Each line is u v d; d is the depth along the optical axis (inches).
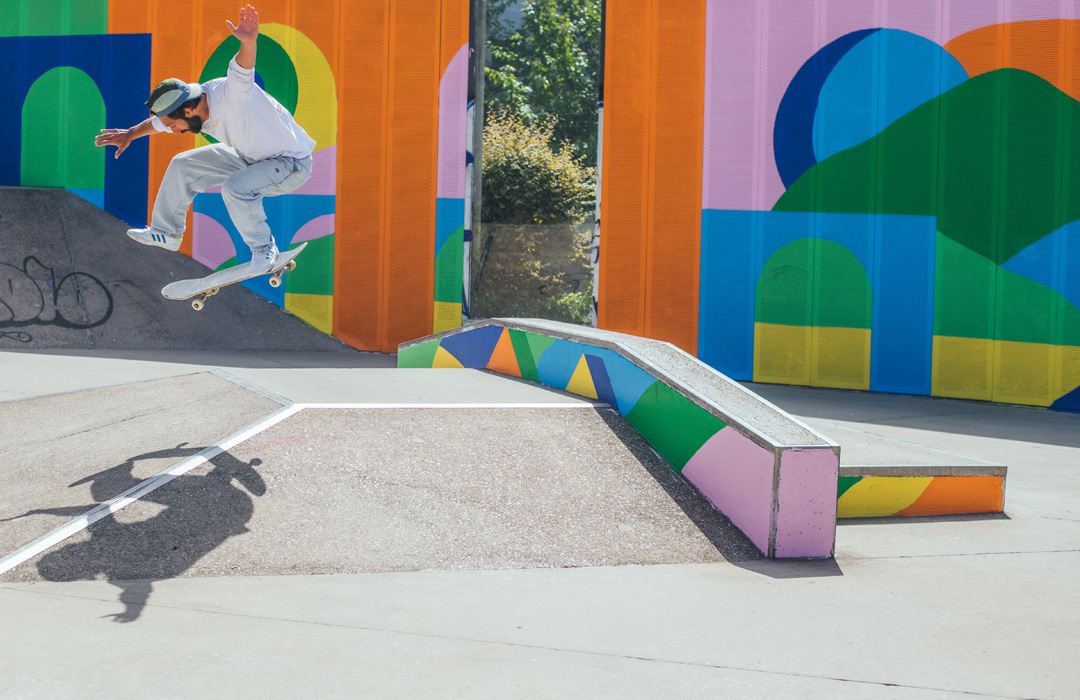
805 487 157.8
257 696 99.6
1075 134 341.4
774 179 388.2
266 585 137.3
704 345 402.3
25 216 457.7
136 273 457.4
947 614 131.6
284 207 450.9
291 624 121.5
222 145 201.6
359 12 438.9
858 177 375.2
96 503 161.6
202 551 147.7
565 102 812.6
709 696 102.7
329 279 450.6
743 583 144.7
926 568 154.4
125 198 465.1
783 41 383.6
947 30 358.0
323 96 444.1
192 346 443.5
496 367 290.0
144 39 456.8
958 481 192.1
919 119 364.8
